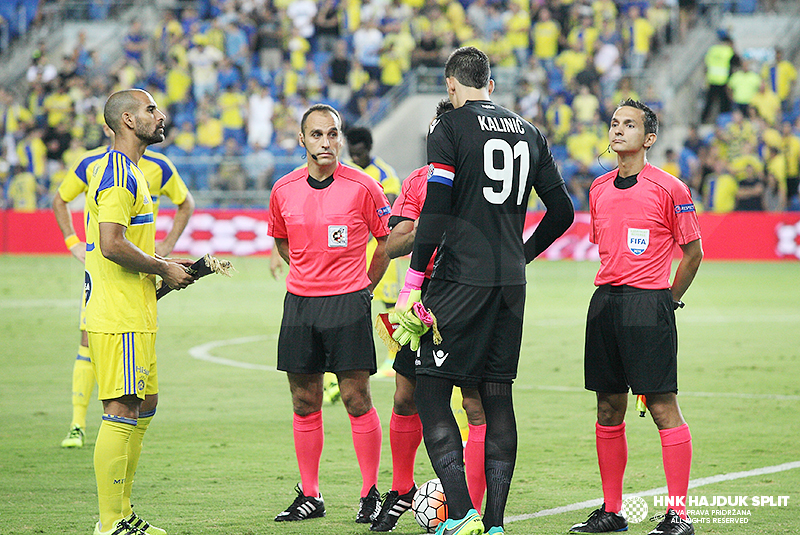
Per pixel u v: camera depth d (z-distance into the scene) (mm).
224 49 84062
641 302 15633
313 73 82688
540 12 84250
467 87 14805
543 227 15594
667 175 15898
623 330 15680
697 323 45062
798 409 26250
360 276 17188
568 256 76250
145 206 15516
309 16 87312
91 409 26625
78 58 85062
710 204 75688
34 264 68875
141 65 85562
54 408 26453
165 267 15195
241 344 38812
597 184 16547
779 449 21703
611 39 83875
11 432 23547
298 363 16875
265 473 19703
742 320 46031
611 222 15961
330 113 16984
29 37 90375
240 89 82375
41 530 15641
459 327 14312
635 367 15641
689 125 82000
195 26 86188
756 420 24844
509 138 14516
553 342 39406
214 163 72812
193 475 19531
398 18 84125
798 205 77062
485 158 14266
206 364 34062
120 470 15023
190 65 83062
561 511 17031
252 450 21719
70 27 91688
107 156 15211
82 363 22219
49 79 84250
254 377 31531
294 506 16672
